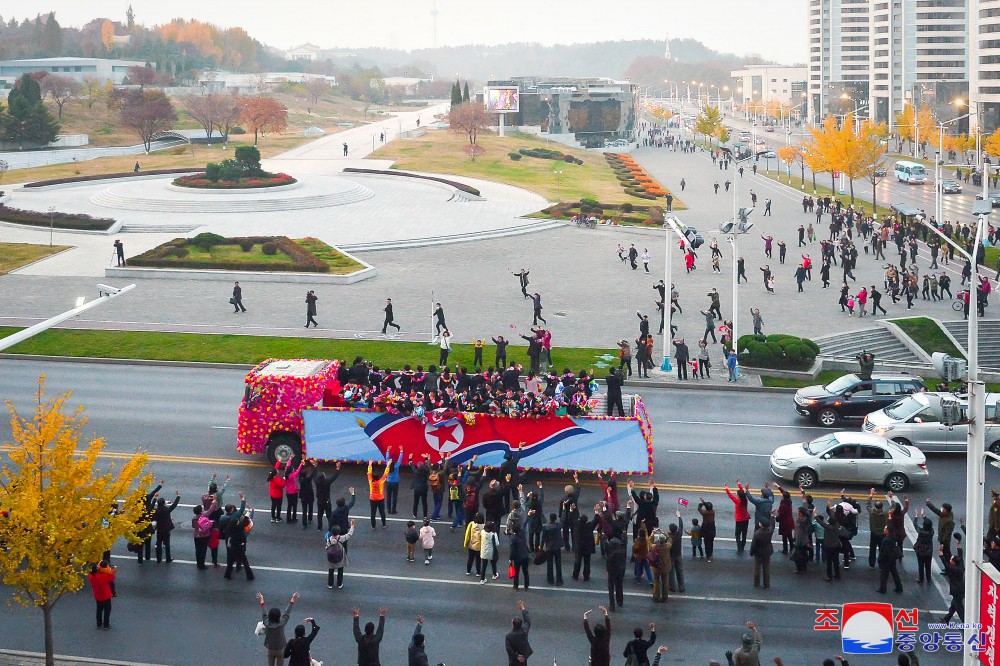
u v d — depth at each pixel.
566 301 60.28
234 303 56.75
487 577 26.34
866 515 31.03
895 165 137.00
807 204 101.25
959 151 160.50
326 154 150.00
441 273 69.12
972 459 20.22
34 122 149.00
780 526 27.62
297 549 27.95
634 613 24.34
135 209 95.38
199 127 184.12
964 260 71.56
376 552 27.89
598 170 143.38
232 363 47.19
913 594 25.52
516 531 25.31
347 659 22.02
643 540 25.83
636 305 59.25
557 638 23.05
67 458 21.11
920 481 33.00
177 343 50.34
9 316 55.03
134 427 38.25
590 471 33.09
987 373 46.34
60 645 22.48
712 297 52.41
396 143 159.75
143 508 22.56
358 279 66.06
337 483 33.38
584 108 196.62
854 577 26.61
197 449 35.94
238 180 103.56
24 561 25.80
